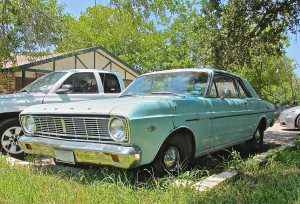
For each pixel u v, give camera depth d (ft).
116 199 11.13
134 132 12.41
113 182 13.01
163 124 13.70
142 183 13.10
